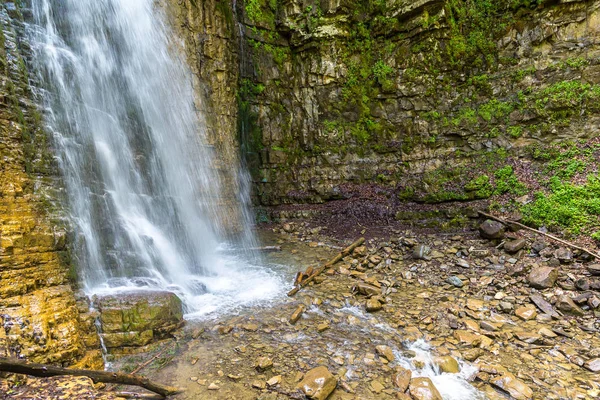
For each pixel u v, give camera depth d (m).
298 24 10.35
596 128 6.95
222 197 9.01
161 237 6.49
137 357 3.77
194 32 8.42
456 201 8.26
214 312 4.84
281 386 3.25
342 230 8.74
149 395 3.17
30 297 3.40
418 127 9.23
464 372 3.52
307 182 10.52
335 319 4.62
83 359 3.37
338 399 3.11
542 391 3.21
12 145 3.97
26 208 3.88
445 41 8.80
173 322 4.26
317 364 3.62
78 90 5.60
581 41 7.25
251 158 10.58
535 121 7.68
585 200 6.33
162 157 7.31
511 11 8.02
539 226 6.63
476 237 7.17
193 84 8.37
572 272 5.38
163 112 7.48
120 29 6.63
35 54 4.94
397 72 9.52
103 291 4.60
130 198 6.23
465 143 8.60
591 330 4.16
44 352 3.05
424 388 3.15
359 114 10.06
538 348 3.88
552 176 7.08
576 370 3.52
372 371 3.52
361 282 5.85
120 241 5.53
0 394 2.28
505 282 5.41
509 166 7.69
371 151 9.94
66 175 4.89
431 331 4.30
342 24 9.97
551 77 7.54
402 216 8.69
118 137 6.25
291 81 10.76
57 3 5.49
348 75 10.11
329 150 10.33
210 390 3.22
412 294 5.34
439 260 6.44
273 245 8.16
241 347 3.95
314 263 6.89
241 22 9.93
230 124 9.45
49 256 3.89
